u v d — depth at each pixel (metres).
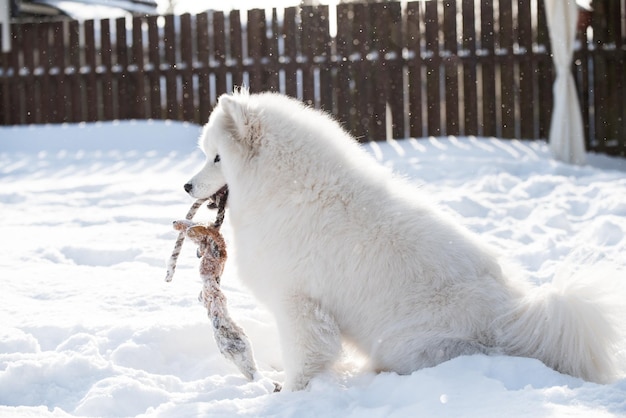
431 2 12.68
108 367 3.76
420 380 3.17
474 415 2.81
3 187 10.52
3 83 14.68
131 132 13.66
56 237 7.22
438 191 8.91
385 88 13.00
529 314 3.40
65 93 14.48
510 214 7.59
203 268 3.93
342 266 3.59
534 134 12.64
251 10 13.47
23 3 16.59
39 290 5.32
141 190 9.73
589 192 8.31
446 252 3.60
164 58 14.09
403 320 3.51
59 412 3.23
